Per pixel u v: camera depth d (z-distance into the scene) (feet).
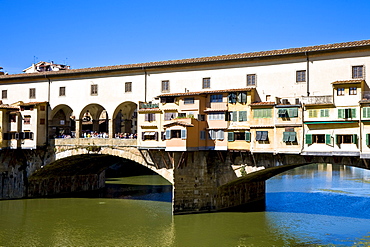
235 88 146.61
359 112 121.80
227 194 161.17
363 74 127.24
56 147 180.86
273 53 141.18
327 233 130.31
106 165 216.33
